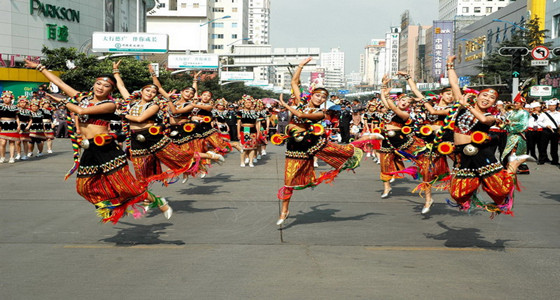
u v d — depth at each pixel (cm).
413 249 601
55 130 2659
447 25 10762
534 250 598
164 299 441
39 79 3706
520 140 1220
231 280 488
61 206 838
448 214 802
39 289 463
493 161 576
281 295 451
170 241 629
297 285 475
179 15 10756
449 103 857
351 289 466
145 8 6731
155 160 827
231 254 574
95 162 594
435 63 10800
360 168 1416
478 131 577
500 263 547
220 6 12838
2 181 1106
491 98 570
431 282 486
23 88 3703
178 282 482
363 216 785
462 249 602
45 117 1705
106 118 602
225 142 1161
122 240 632
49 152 1725
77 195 938
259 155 1723
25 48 4562
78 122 611
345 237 655
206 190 1014
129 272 511
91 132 595
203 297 446
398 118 898
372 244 623
